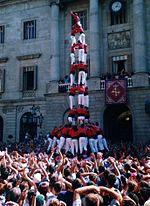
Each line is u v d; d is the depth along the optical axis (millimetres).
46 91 40719
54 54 40156
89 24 40031
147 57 36125
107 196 6527
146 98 33594
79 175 9398
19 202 6902
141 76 34188
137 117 33750
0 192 8133
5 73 44562
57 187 7695
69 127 25891
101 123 35312
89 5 40344
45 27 42906
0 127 44219
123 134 39844
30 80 43406
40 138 37125
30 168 12047
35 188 7770
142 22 35719
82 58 27297
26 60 43406
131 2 38250
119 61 38469
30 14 44156
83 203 5559
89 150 24891
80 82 27047
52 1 41281
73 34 28219
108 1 39500
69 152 24406
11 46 44719
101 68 38750
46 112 38875
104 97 35531
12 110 43188
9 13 45594
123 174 11008
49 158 15633
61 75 40844
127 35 38094
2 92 44156
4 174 9570
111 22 39250
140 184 7398
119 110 38656
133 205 5836
